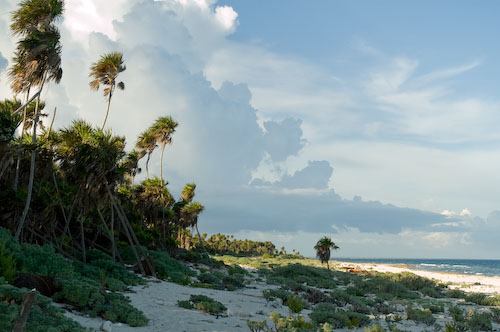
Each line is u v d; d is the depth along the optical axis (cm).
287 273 4306
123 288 1861
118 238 3594
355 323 1636
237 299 2052
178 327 1205
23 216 2044
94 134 2508
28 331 826
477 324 1873
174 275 2733
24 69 2139
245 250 12094
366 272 6125
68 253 2777
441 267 15638
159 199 4641
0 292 981
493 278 7225
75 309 1219
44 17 2194
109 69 2841
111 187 2620
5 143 1970
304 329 1259
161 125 4500
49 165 2636
